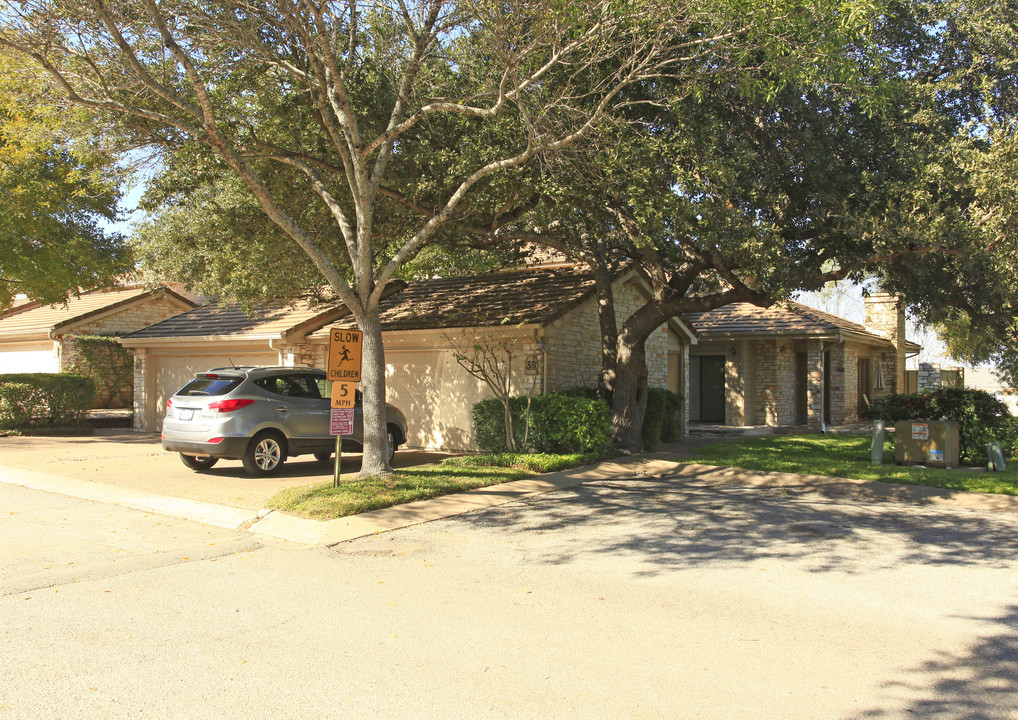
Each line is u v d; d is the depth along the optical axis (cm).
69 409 2048
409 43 1227
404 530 873
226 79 1198
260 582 663
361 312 1089
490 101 1243
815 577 684
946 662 488
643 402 1517
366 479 1048
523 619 567
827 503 1044
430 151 1260
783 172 1202
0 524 900
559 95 1168
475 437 1580
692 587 652
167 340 2027
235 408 1182
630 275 1752
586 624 556
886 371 2597
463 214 1350
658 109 1230
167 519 935
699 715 412
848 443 1734
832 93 1152
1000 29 1177
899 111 1181
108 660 482
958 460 1338
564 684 450
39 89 1058
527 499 1055
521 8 1014
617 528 884
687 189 1123
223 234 1409
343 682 452
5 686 443
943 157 1102
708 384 2447
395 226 1423
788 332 2175
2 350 2766
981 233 1058
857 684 454
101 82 1062
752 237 1077
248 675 461
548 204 1270
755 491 1142
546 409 1365
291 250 1388
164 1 1015
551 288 1666
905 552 775
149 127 1159
